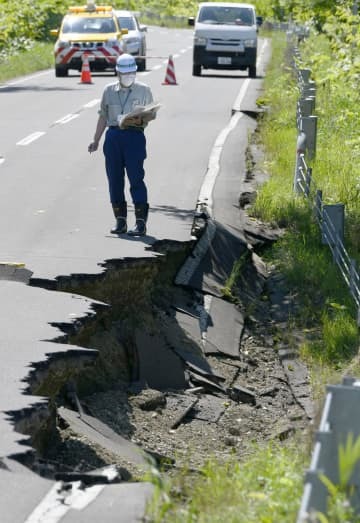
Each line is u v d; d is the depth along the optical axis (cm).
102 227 2230
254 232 2444
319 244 2373
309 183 2683
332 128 3747
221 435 1543
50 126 3903
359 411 877
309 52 6303
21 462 1069
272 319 2036
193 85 5712
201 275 2103
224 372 1778
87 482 1061
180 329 1861
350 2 4741
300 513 764
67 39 6238
